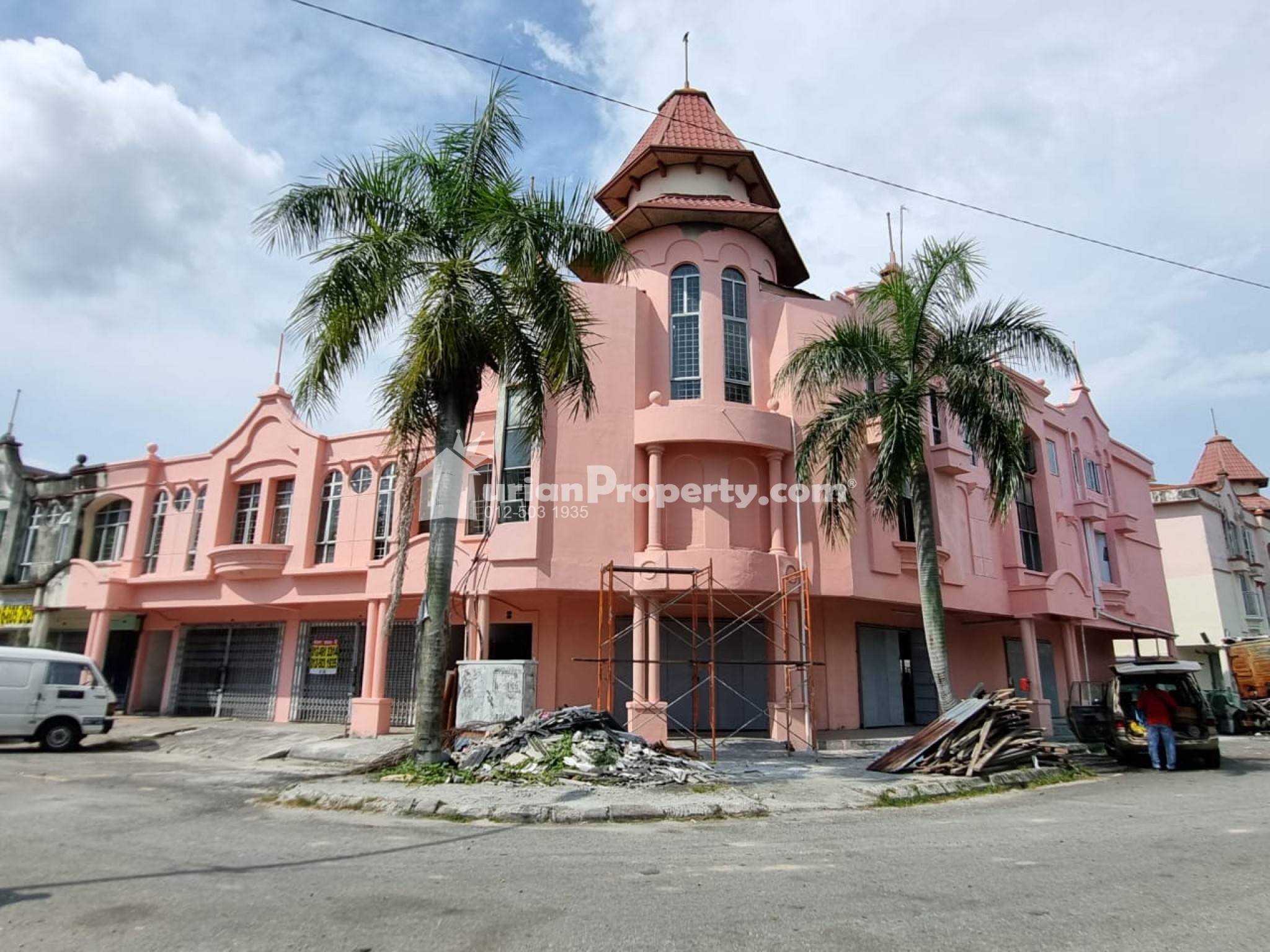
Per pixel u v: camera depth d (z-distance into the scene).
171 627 24.59
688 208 18.94
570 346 11.50
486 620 16.66
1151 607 30.83
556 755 11.35
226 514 22.80
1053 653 27.36
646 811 9.13
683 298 19.08
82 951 4.36
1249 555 38.25
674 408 17.41
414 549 18.22
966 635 24.67
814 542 17.80
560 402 17.38
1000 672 25.08
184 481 23.80
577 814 8.95
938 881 6.05
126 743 17.98
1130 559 30.33
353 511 21.05
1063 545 25.84
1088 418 29.72
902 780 11.92
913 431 13.93
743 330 19.33
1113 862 6.80
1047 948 4.51
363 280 11.12
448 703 13.86
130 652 25.12
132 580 23.25
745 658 19.48
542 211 11.57
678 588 16.42
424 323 10.82
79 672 17.19
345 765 14.48
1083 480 28.11
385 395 12.21
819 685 19.47
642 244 19.66
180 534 23.48
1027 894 5.66
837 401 16.73
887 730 19.86
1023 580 22.94
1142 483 32.88
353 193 11.65
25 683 16.36
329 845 7.38
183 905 5.27
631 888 5.83
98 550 25.06
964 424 14.82
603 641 16.34
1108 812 9.80
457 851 7.16
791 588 17.02
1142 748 15.39
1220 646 32.12
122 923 4.85
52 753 16.22
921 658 23.50
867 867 6.56
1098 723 17.25
